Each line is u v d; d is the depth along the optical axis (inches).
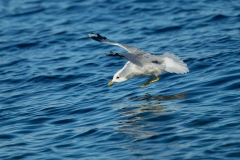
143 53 542.0
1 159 508.7
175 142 498.9
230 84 626.8
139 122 556.4
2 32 980.6
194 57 753.0
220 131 509.0
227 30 861.2
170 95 625.0
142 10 1011.3
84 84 713.0
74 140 535.2
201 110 562.3
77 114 609.9
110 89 679.7
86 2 1091.3
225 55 743.7
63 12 1054.4
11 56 869.2
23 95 698.2
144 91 652.7
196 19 931.3
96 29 949.8
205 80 652.7
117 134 532.7
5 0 1174.3
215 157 460.8
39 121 602.2
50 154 508.4
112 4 1062.4
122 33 915.4
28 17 1050.7
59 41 914.7
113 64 780.6
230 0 1008.2
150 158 472.4
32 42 917.8
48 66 801.6
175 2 1030.4
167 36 879.1
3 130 585.0
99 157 487.8
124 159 477.1
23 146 535.2
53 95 687.1
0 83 753.6
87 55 834.2
